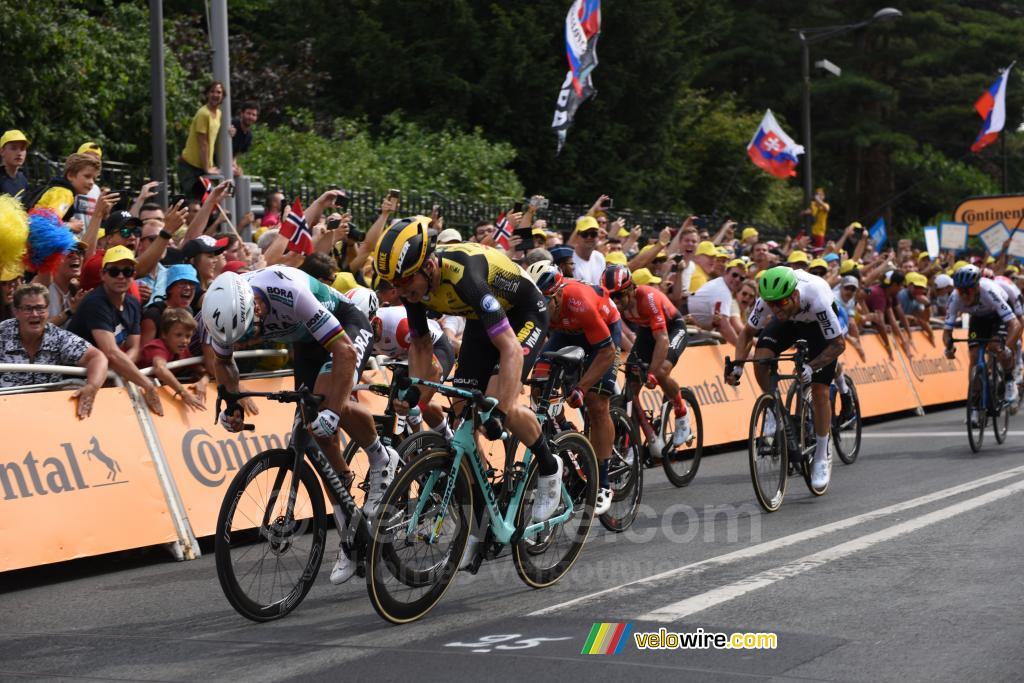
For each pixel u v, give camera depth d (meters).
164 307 21.16
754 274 36.75
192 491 19.70
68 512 17.83
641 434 25.50
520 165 67.31
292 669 12.30
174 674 12.28
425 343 16.56
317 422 14.73
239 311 14.21
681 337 25.89
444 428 18.36
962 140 111.06
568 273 24.67
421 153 52.88
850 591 15.00
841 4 101.81
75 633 14.25
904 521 19.92
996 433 31.61
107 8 51.66
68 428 18.38
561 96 37.91
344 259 26.73
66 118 41.97
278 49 69.81
